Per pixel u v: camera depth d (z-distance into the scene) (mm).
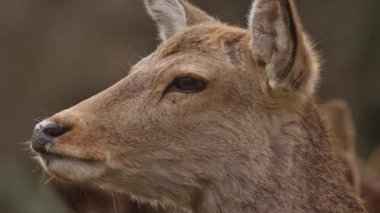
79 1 44625
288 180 13508
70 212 19203
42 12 44469
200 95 13500
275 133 13523
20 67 43688
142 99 13586
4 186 37844
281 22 13305
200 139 13469
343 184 13844
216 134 13469
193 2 43656
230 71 13578
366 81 46406
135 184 13633
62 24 44344
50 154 13391
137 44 43688
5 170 38750
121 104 13586
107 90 13805
